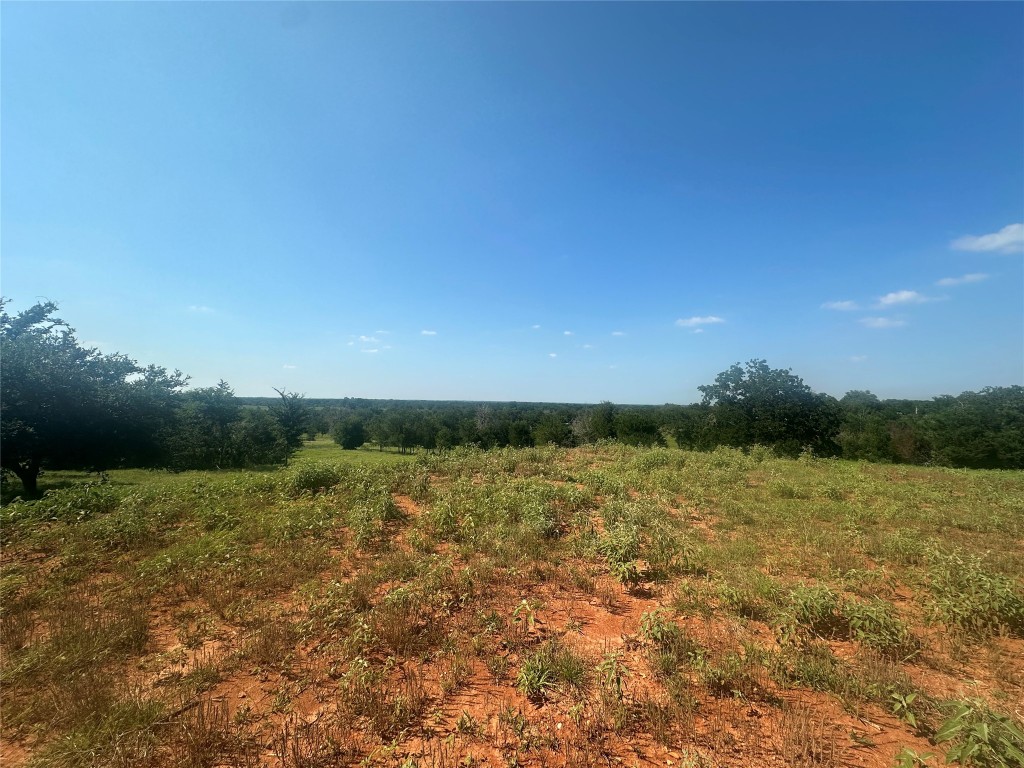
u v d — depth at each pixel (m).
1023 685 3.78
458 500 9.12
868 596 5.49
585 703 3.47
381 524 8.02
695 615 4.93
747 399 27.38
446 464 14.48
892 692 3.51
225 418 30.69
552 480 13.07
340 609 4.77
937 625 4.77
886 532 7.92
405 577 5.89
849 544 7.25
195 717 3.29
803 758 2.91
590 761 2.90
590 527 7.73
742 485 12.18
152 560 6.24
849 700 3.49
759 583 5.41
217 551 6.48
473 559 6.45
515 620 4.77
